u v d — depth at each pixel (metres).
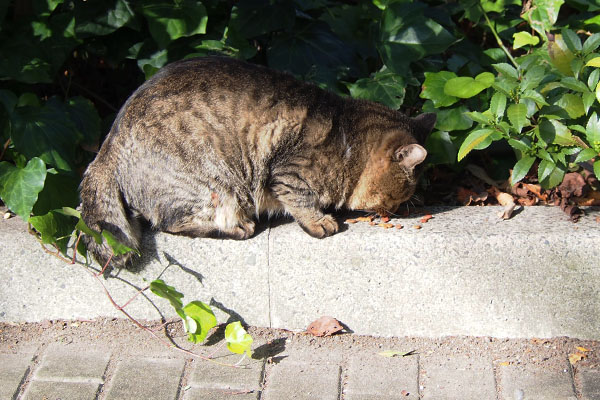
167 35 2.11
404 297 1.91
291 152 1.94
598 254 1.85
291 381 1.84
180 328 1.95
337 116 1.98
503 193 2.07
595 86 1.95
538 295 1.88
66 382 1.84
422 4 2.17
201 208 1.92
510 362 1.86
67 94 2.21
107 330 1.95
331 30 2.26
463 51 2.23
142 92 1.93
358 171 1.98
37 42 2.12
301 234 1.91
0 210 2.01
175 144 1.90
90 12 2.12
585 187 2.05
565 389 1.80
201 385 1.83
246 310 1.95
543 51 2.12
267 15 2.17
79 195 1.97
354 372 1.85
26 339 1.93
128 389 1.82
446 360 1.88
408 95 2.20
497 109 1.96
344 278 1.91
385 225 1.92
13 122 2.02
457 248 1.87
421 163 2.01
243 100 1.92
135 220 1.93
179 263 1.93
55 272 1.94
